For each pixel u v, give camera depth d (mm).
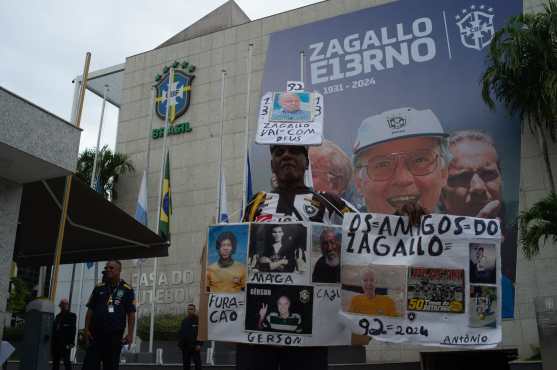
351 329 4203
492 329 4227
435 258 4340
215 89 29531
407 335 4195
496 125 22266
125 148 31031
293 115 4719
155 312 26344
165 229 21281
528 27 20156
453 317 4238
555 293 20000
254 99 28078
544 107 19562
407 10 25547
